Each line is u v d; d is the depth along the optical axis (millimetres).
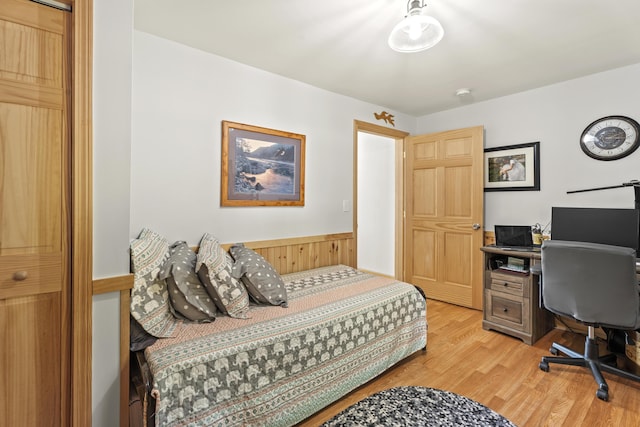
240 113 2475
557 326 2867
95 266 1298
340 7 1753
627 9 1745
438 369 2146
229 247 2430
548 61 2428
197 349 1394
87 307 1269
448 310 3295
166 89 2123
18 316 1163
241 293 1793
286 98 2756
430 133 3744
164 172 2129
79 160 1235
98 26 1270
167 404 1243
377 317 2016
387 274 4395
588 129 2691
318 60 2426
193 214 2260
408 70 2598
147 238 1751
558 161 2875
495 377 2039
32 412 1193
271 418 1515
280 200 2730
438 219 3584
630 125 2488
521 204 3117
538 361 2248
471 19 1848
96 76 1272
